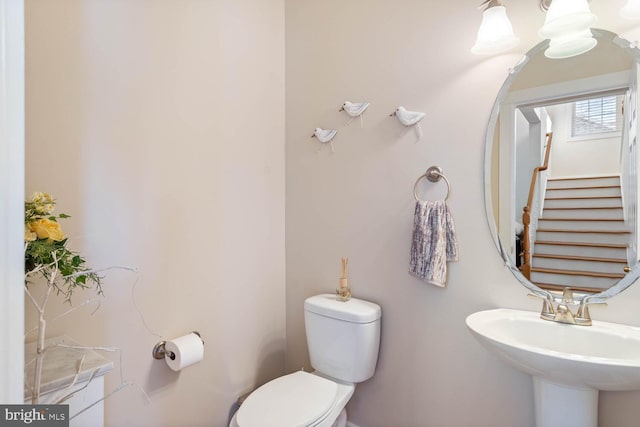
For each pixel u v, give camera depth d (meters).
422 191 1.41
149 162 1.27
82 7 1.08
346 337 1.43
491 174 1.26
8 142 0.53
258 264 1.73
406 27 1.46
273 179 1.82
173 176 1.35
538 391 1.07
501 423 1.25
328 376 1.50
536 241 1.17
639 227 1.01
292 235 1.87
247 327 1.67
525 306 1.19
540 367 0.92
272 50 1.81
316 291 1.77
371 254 1.57
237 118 1.61
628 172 1.02
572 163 1.11
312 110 1.78
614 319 1.04
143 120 1.25
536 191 1.17
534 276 1.17
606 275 1.05
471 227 1.30
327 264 1.73
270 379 1.79
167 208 1.33
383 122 1.53
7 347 0.53
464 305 1.32
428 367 1.41
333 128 1.70
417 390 1.44
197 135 1.43
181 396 1.38
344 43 1.66
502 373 1.24
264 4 1.76
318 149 1.75
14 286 0.53
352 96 1.63
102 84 1.13
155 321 1.29
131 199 1.21
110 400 1.17
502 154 1.23
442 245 1.32
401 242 1.47
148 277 1.27
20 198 0.54
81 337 1.09
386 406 1.52
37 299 1.00
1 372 0.52
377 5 1.55
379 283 1.54
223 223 1.55
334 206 1.70
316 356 1.53
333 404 1.26
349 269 1.64
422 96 1.41
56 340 1.00
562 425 1.01
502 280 1.23
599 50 1.06
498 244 1.24
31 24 0.98
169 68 1.33
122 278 1.19
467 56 1.30
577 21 1.00
